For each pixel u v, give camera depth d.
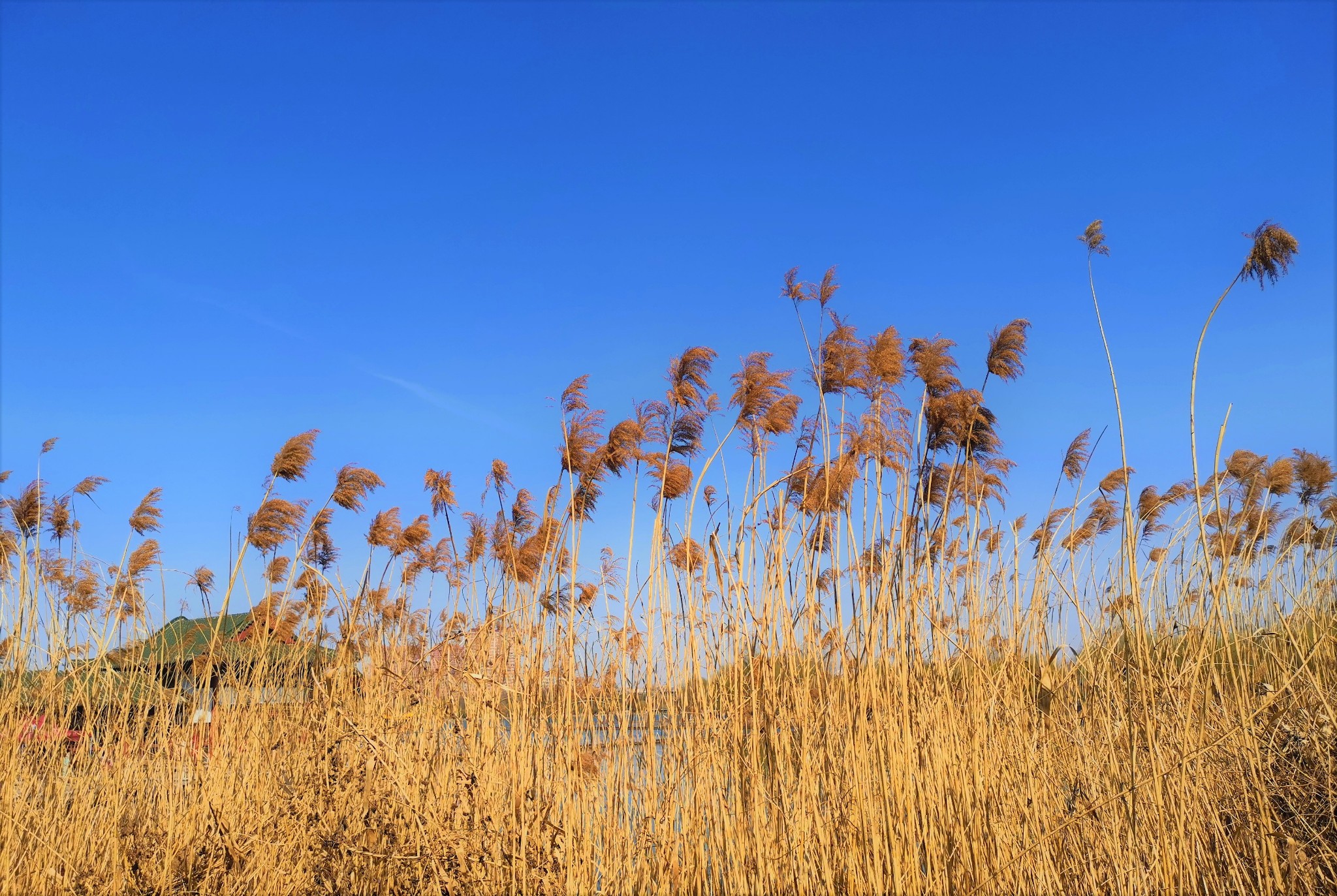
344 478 8.73
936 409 7.44
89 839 6.12
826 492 6.88
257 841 5.70
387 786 5.57
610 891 5.46
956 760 5.84
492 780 5.67
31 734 7.14
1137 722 5.48
